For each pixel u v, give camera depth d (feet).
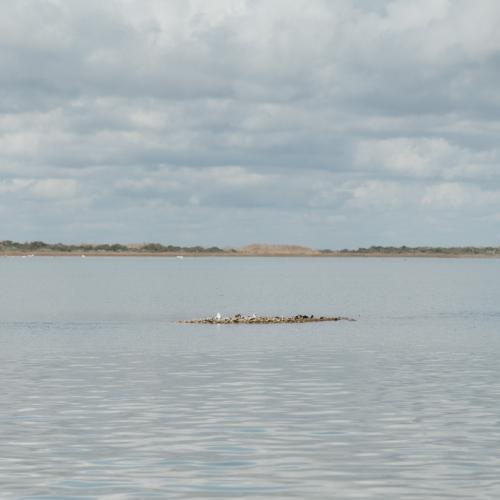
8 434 114.83
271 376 172.14
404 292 612.70
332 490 88.12
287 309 426.10
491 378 168.55
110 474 94.43
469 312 393.29
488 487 89.10
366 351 220.84
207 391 152.25
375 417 126.93
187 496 85.97
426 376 171.73
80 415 128.47
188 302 487.20
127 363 194.59
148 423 122.42
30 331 288.71
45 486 89.61
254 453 104.06
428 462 99.60
